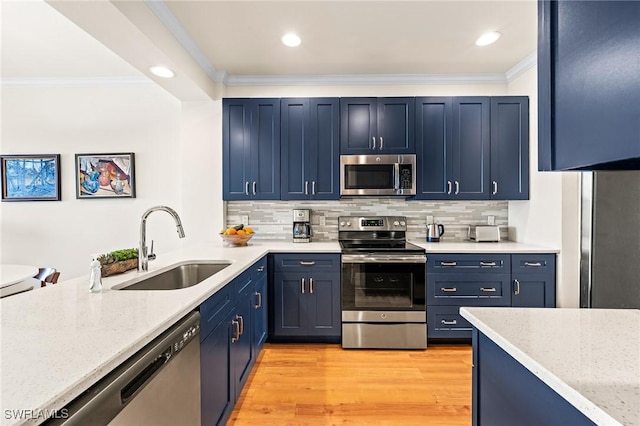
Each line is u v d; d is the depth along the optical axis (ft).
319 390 7.11
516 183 10.05
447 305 9.20
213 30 7.86
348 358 8.63
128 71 10.57
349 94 10.85
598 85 1.71
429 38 8.33
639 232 7.37
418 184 10.11
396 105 10.12
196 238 10.51
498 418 3.01
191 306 3.91
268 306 9.41
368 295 9.19
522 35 8.22
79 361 2.38
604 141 1.68
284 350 9.10
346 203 11.28
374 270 9.17
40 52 9.17
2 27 7.80
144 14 6.29
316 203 11.28
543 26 2.12
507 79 10.70
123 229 11.28
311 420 6.14
